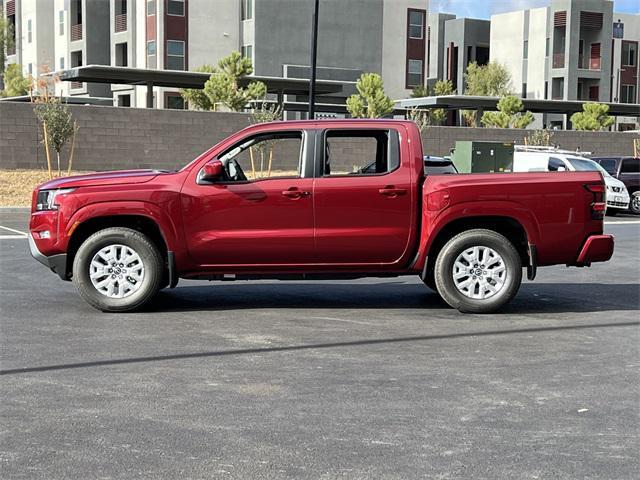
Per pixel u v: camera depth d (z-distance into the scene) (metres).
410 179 9.48
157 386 6.40
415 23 61.69
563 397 6.18
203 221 9.35
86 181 9.41
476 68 67.44
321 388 6.37
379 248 9.51
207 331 8.47
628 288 11.73
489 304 9.54
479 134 38.66
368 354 7.50
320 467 4.74
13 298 10.37
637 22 69.06
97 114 31.28
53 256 9.44
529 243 9.51
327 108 56.66
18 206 24.25
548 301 10.56
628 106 55.19
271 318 9.23
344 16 58.34
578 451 5.04
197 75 45.34
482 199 9.41
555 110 54.81
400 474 4.64
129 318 9.16
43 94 29.53
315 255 9.48
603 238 9.58
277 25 55.69
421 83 62.56
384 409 5.85
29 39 67.06
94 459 4.85
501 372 6.90
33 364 7.06
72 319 9.06
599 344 8.01
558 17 65.56
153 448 5.03
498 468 4.75
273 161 31.62
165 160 32.62
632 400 6.11
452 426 5.49
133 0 56.50
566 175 9.55
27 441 5.14
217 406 5.89
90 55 60.81
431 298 10.70
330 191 9.39
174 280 9.46
